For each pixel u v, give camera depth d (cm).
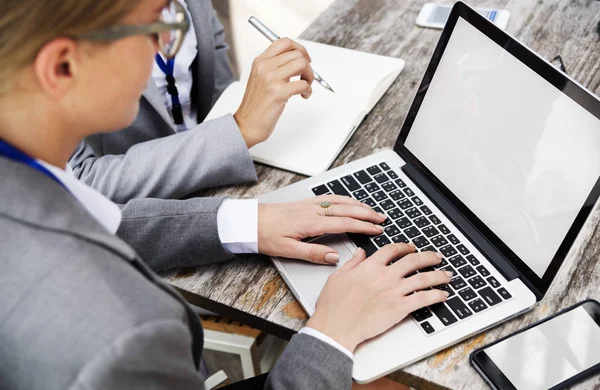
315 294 85
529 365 76
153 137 132
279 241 89
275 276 90
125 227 91
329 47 126
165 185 102
